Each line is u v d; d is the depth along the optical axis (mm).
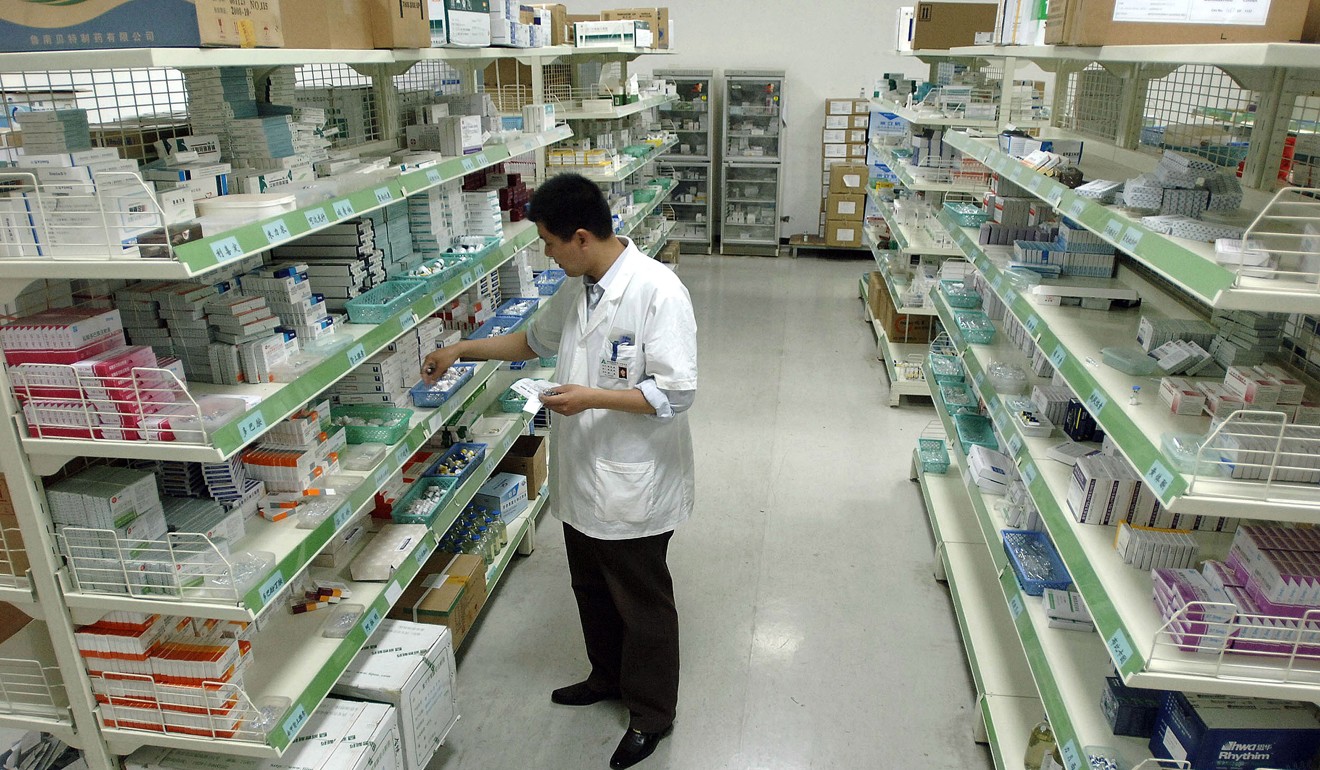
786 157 9656
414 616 2756
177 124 2234
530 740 2654
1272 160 2168
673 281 2266
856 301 7836
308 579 2389
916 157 5824
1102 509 2004
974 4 5578
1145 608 1691
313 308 2213
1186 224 1682
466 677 2945
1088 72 3961
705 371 6012
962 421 3670
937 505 3670
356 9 2102
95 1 1425
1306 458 1475
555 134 4066
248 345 1923
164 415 1631
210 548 1844
